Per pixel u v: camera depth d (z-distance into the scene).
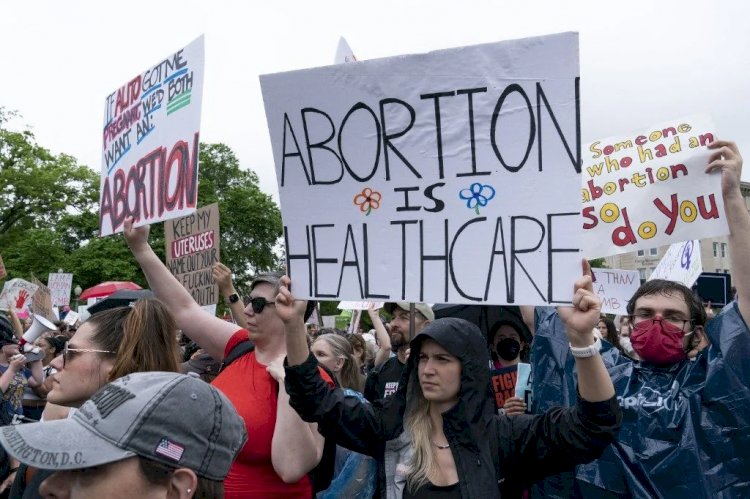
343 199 2.52
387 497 2.39
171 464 1.30
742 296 2.56
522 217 2.28
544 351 3.11
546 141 2.25
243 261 52.22
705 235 3.36
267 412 2.69
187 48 3.05
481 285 2.31
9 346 5.81
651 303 2.84
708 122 3.42
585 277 2.16
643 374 2.90
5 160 40.66
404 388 2.49
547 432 2.24
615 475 2.74
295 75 2.54
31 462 1.25
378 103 2.46
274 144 2.61
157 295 3.21
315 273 2.53
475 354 2.34
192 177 2.92
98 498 1.27
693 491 2.55
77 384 2.22
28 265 38.41
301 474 2.60
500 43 2.29
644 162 3.56
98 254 38.62
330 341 4.93
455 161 2.37
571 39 2.21
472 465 2.24
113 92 3.64
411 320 3.37
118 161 3.52
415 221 2.42
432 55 2.38
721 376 2.55
